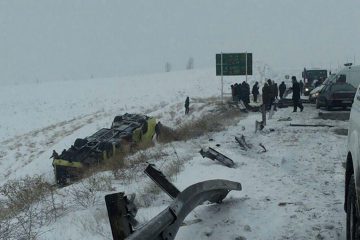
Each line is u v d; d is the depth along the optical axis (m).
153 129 19.27
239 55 32.00
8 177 18.45
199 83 62.19
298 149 11.90
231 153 11.29
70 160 14.37
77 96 62.41
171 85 63.94
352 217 4.47
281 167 9.66
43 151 23.30
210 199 6.25
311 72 43.69
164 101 47.50
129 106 46.47
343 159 10.30
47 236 6.20
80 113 45.91
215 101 33.81
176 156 11.77
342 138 13.55
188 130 17.28
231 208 6.41
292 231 5.48
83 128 28.59
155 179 5.55
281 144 12.95
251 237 5.39
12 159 22.95
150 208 6.94
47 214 7.46
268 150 12.05
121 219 3.96
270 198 6.88
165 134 16.83
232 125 18.64
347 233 4.76
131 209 4.19
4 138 33.78
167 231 4.54
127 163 12.59
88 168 13.98
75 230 6.30
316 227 5.56
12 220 7.67
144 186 8.63
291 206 6.39
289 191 7.31
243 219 5.94
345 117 19.02
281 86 29.42
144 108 41.75
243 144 12.72
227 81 60.66
